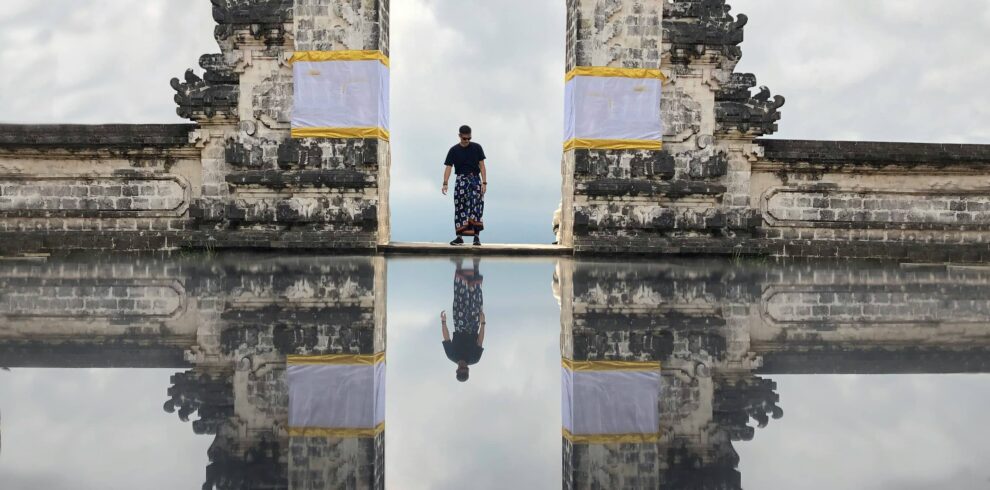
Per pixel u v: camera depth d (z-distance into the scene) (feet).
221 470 10.19
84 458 10.55
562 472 10.20
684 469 10.30
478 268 44.88
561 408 13.61
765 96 61.87
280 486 9.54
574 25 61.41
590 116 60.95
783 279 41.39
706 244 61.21
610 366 17.33
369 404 13.76
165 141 59.41
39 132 58.29
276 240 59.52
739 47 61.72
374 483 9.71
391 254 57.93
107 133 58.95
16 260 49.57
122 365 17.07
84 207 60.03
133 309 26.03
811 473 10.09
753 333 22.31
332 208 59.93
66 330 21.63
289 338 20.52
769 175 62.85
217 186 60.08
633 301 29.71
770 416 13.20
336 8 59.67
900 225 62.64
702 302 29.84
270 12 59.72
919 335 22.39
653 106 61.21
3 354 18.19
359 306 27.12
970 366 17.84
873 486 9.50
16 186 59.62
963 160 61.52
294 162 59.98
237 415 13.01
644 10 61.05
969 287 38.50
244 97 60.34
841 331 22.95
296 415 13.03
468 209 62.18
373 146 59.72
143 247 59.16
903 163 61.72
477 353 18.65
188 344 19.61
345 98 59.82
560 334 21.58
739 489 9.47
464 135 61.82
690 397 14.58
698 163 61.82
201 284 34.37
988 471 10.10
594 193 60.80
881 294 34.35
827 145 61.82
